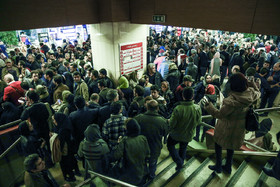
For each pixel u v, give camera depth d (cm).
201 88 450
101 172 283
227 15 376
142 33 616
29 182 258
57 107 423
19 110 434
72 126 318
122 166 264
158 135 285
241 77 217
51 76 518
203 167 325
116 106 294
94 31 593
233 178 285
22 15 422
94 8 532
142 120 285
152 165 315
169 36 1423
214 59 707
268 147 358
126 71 609
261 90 555
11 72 654
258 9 338
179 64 737
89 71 571
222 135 250
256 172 295
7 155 354
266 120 369
